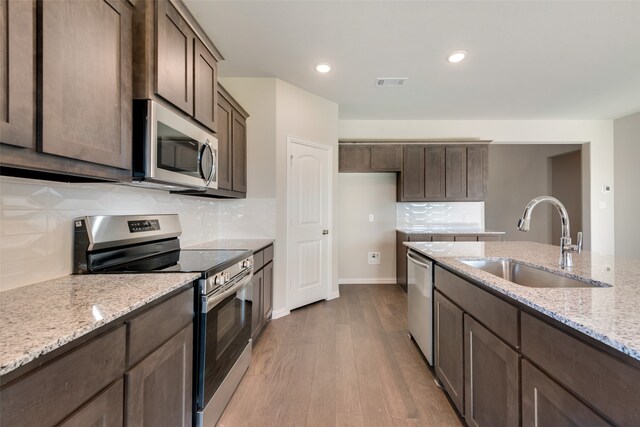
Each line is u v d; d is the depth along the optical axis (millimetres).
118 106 1257
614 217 4676
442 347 1904
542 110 4238
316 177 3686
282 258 3254
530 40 2494
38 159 920
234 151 2738
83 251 1415
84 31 1080
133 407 965
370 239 4816
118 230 1587
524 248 2377
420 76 3162
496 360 1259
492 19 2225
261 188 3191
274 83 3203
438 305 1978
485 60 2832
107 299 1013
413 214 4809
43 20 923
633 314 867
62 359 723
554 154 6172
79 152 1057
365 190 4805
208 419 1496
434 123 4707
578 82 3324
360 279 4805
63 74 993
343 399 1850
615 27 2318
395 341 2645
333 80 3271
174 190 2129
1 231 1114
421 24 2285
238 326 1956
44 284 1213
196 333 1444
